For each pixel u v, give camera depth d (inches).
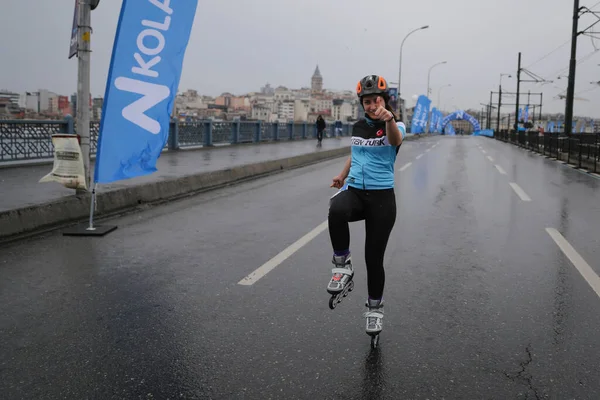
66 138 311.6
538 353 140.8
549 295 189.3
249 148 962.7
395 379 126.2
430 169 694.5
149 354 139.2
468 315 169.2
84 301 180.2
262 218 340.8
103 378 125.8
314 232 296.4
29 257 237.1
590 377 127.4
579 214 359.6
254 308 174.2
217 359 136.3
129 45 287.3
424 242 274.1
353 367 132.0
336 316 167.3
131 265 225.9
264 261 234.1
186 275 211.9
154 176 464.1
